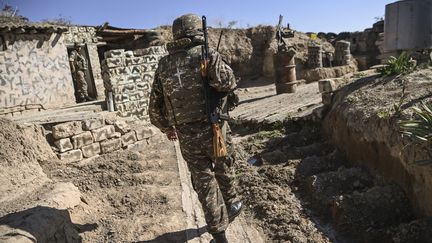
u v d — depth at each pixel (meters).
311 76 20.91
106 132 6.07
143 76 9.30
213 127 2.98
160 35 20.95
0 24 12.09
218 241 3.03
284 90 12.08
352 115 4.96
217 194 3.07
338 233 3.57
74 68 17.55
